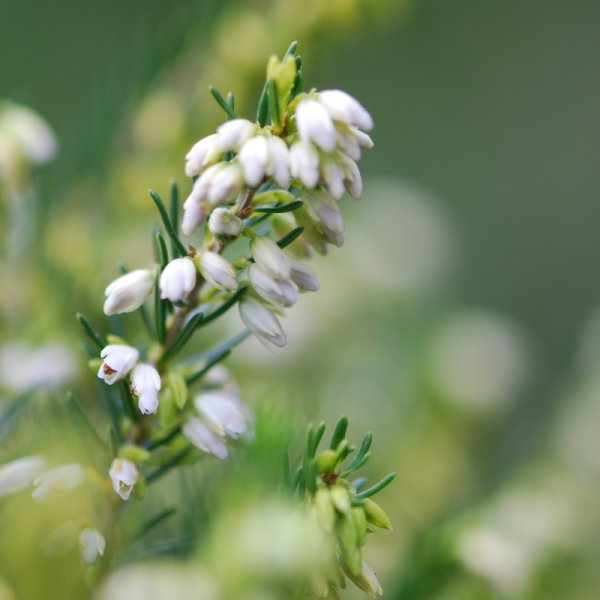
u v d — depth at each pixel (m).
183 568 0.37
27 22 0.98
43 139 0.43
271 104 0.36
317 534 0.36
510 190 1.26
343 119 0.36
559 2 1.33
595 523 0.48
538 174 1.27
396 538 0.44
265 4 0.46
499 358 0.66
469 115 1.27
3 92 0.91
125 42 1.01
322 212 0.36
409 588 0.40
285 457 0.36
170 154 0.45
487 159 1.27
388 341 0.63
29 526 0.37
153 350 0.37
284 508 0.36
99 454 0.38
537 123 1.29
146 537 0.38
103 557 0.37
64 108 0.92
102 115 0.45
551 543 0.44
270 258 0.36
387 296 0.69
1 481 0.37
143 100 0.45
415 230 0.77
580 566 0.44
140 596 0.37
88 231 0.44
